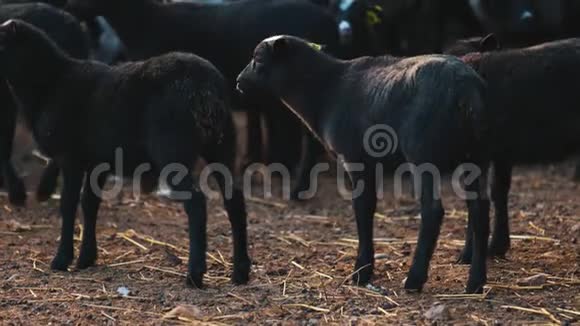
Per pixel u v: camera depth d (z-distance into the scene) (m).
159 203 11.88
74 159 8.91
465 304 7.93
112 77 8.68
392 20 14.10
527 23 12.45
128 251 9.76
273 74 8.88
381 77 8.28
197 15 12.27
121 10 12.16
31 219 11.16
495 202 9.30
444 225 10.77
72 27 11.45
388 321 7.60
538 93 8.77
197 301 8.15
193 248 8.39
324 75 8.74
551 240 10.03
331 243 10.16
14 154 14.32
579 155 9.02
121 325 7.61
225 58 12.09
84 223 9.19
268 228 10.87
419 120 7.78
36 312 7.94
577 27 13.21
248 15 12.06
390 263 9.26
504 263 9.23
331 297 8.23
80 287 8.57
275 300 8.19
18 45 8.92
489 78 8.90
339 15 12.27
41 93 8.96
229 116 8.38
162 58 8.41
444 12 14.21
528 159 9.02
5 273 9.01
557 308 7.85
